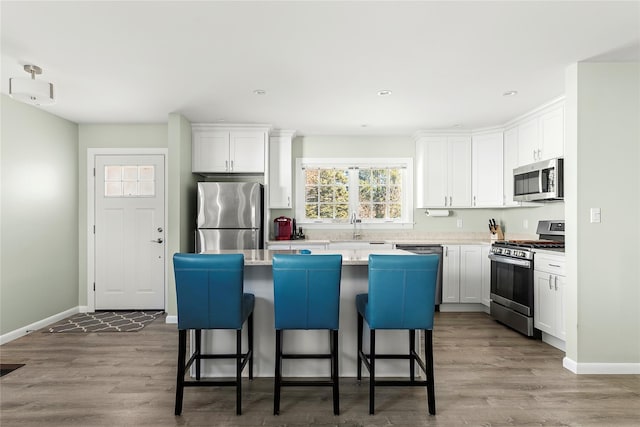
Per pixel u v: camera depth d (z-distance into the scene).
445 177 5.17
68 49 2.68
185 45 2.62
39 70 3.04
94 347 3.52
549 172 3.72
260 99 3.82
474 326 4.27
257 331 2.89
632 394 2.60
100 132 4.85
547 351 3.44
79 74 3.14
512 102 3.92
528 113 4.25
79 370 2.99
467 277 4.88
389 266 2.33
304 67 3.01
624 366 2.94
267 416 2.32
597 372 2.94
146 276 4.87
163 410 2.38
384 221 5.55
